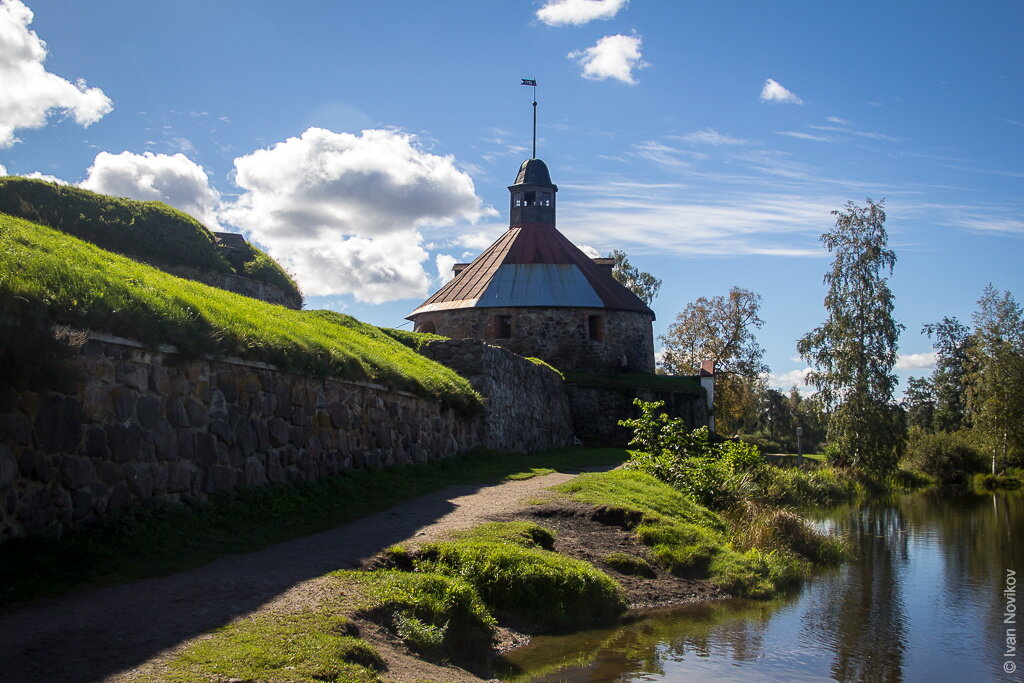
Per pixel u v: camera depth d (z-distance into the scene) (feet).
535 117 159.12
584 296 138.41
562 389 117.80
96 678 17.61
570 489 51.11
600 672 27.78
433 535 34.45
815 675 29.48
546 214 154.10
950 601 43.32
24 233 34.88
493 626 28.91
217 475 35.37
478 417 70.49
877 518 86.22
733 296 202.80
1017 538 70.33
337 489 42.24
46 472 27.27
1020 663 32.32
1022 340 167.02
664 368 211.20
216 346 35.58
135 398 31.48
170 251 74.95
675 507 52.29
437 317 141.79
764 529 52.13
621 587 36.27
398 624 24.61
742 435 212.23
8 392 26.14
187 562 28.37
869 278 137.08
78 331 28.86
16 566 24.76
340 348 48.32
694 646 31.58
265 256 88.17
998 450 159.33
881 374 134.62
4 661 18.40
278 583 25.86
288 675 19.01
